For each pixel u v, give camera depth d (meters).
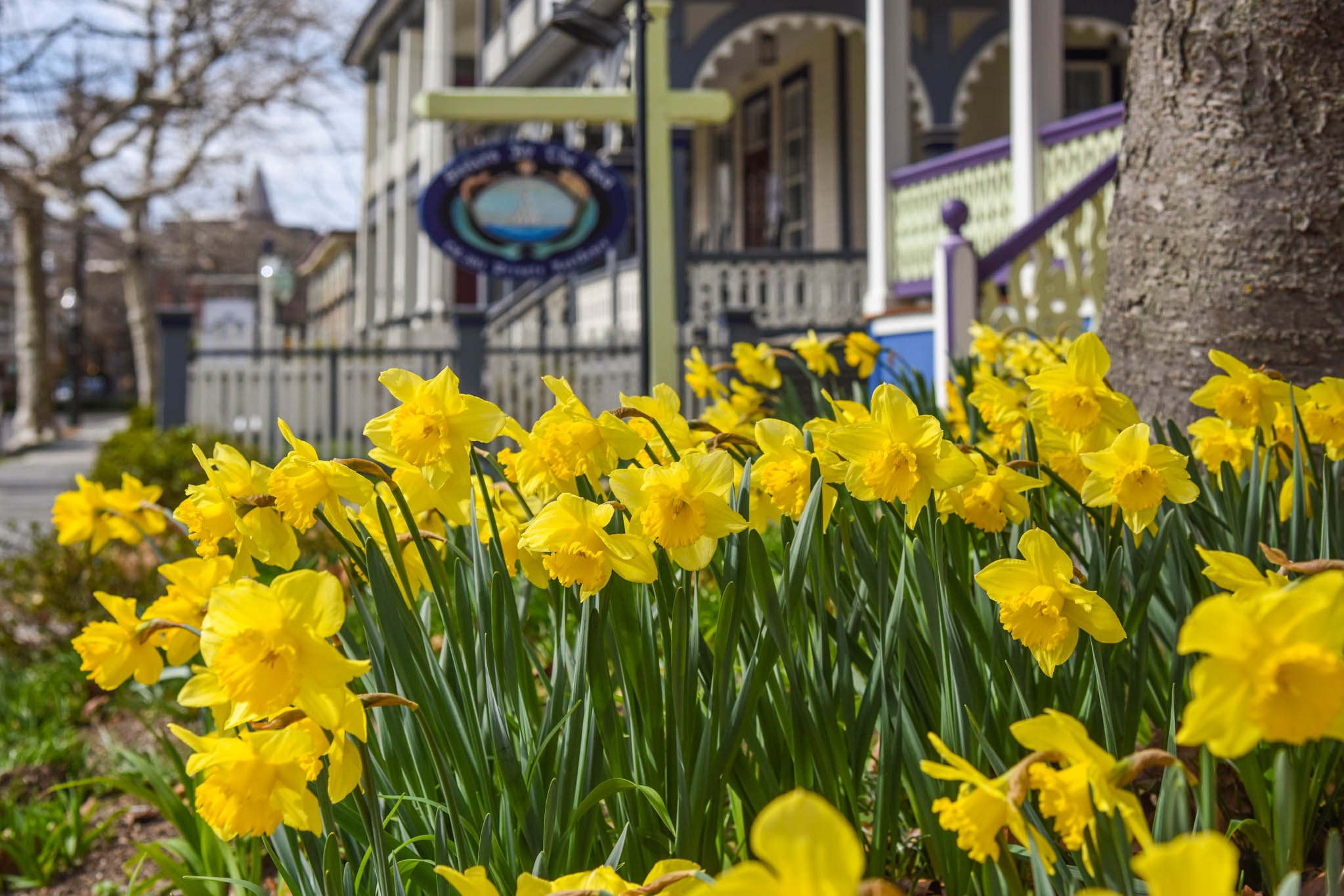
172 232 28.34
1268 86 2.67
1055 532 1.96
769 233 16.77
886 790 1.49
